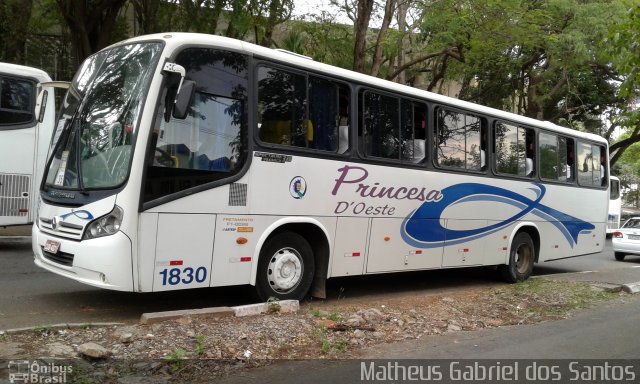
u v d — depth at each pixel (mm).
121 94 6352
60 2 15438
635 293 10516
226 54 6648
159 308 7070
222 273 6535
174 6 17781
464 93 27078
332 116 7727
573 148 12984
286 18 19469
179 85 5945
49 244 6398
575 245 13008
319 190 7480
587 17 19281
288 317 6566
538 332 7301
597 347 6621
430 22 18297
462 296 9164
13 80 11094
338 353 5832
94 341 5336
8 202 10969
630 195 70000
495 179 10586
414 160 8953
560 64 21219
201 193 6320
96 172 6176
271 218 6957
